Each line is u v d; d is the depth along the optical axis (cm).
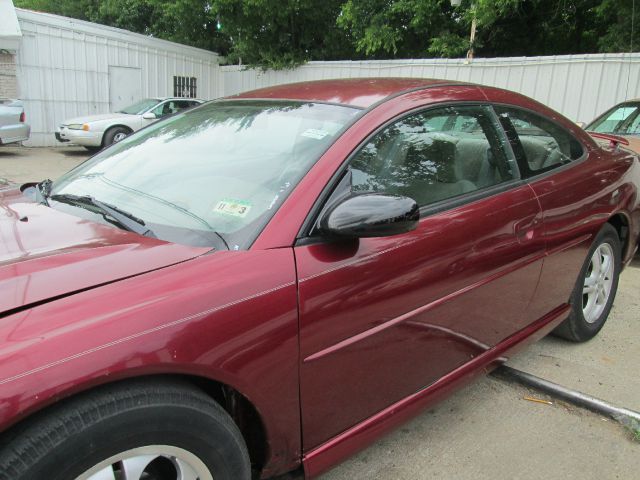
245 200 191
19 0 2647
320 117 220
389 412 205
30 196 236
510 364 320
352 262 182
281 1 1584
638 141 569
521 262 254
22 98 1424
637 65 967
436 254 208
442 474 228
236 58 1836
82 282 148
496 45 1552
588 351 339
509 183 259
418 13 1364
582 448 247
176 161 233
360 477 224
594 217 306
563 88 1058
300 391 172
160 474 148
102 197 219
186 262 162
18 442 121
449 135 239
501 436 254
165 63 1727
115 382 135
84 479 128
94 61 1546
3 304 137
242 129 236
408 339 204
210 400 151
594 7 1309
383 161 209
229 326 151
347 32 1720
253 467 179
